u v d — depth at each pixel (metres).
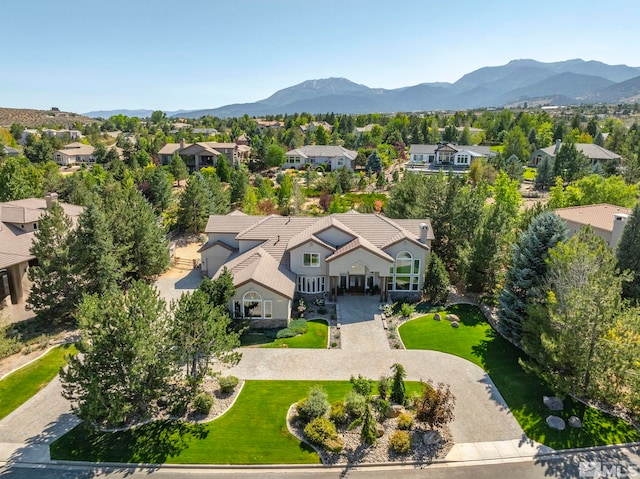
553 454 21.97
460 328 34.94
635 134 117.88
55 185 71.62
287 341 33.34
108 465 21.14
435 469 20.97
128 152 118.88
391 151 137.75
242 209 70.75
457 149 125.19
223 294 33.97
